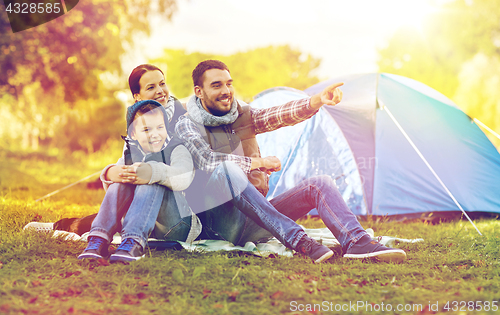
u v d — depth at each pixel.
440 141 5.53
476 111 20.03
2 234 3.10
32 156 15.67
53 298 1.97
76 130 17.28
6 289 1.99
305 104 2.96
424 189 5.26
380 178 5.28
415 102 5.72
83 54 10.75
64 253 2.71
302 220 4.81
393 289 2.13
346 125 5.42
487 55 20.25
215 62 2.94
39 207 4.78
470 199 5.25
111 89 12.70
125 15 10.80
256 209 2.66
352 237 2.66
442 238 3.71
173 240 2.83
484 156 5.57
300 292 2.06
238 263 2.54
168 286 2.13
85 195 6.60
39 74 10.92
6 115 18.14
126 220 2.54
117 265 2.35
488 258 2.91
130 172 2.57
